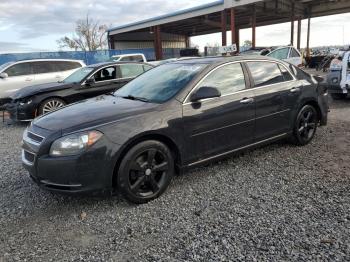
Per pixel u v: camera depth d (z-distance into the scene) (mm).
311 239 3102
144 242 3211
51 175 3645
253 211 3666
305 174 4605
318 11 31078
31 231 3498
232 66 4824
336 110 9094
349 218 3426
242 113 4727
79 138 3611
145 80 5121
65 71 12680
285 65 5578
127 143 3758
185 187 4375
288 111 5383
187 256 2959
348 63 9648
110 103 4473
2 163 5727
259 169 4859
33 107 8844
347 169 4711
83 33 50156
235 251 2986
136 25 37750
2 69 11836
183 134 4184
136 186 3885
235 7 25547
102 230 3461
